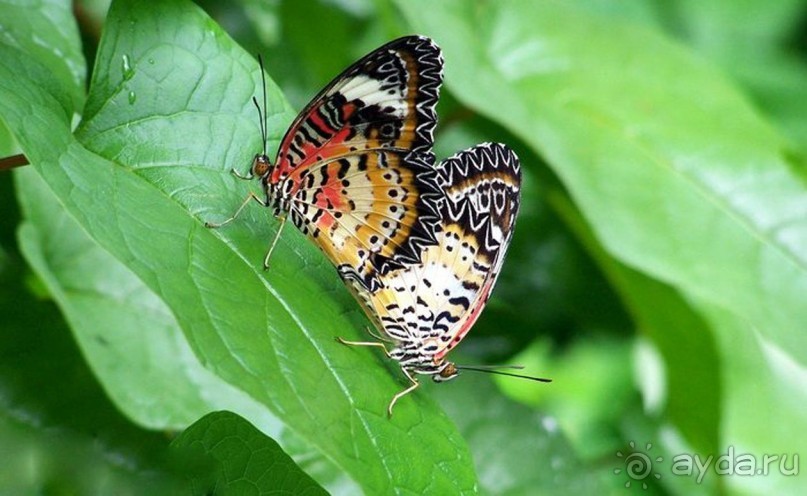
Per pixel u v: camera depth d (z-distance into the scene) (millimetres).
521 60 876
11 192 821
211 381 829
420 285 787
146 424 801
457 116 881
